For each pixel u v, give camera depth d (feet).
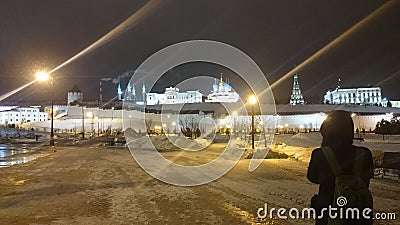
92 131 298.56
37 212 30.48
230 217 27.94
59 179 51.29
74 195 38.42
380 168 48.52
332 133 12.35
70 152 114.32
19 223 26.96
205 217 28.04
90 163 76.23
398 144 98.84
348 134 12.21
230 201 34.12
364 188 11.83
